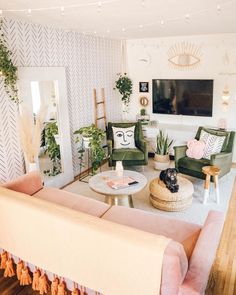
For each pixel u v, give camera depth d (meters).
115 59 6.13
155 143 5.80
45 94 4.35
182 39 5.56
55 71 4.32
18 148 3.86
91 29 4.48
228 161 4.42
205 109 5.56
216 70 5.41
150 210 3.78
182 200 3.64
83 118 5.25
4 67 3.35
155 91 6.01
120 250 1.88
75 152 5.07
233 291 2.39
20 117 3.66
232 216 3.61
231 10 3.16
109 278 2.02
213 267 2.69
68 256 2.18
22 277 2.51
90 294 2.26
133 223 2.61
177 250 1.74
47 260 2.34
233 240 3.11
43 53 4.13
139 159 5.00
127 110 6.56
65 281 2.37
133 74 6.27
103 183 3.60
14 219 2.40
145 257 1.79
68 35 4.61
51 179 4.46
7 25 3.51
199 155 4.42
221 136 4.54
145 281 1.85
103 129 5.92
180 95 5.74
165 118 6.11
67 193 3.24
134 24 4.05
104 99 5.83
